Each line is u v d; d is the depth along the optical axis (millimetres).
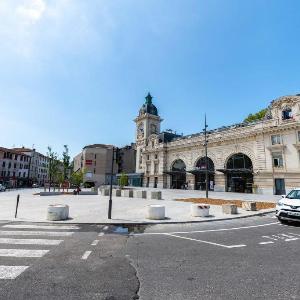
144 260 5680
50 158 39188
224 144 43375
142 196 24734
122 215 12656
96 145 81062
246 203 15422
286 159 34188
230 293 4012
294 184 32969
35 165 89625
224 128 45406
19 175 75188
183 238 8023
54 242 7211
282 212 10727
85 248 6621
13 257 5742
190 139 50938
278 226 10438
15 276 4613
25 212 13336
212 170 45000
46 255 5934
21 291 4004
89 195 29953
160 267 5215
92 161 76812
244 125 41625
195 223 11031
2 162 67625
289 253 6352
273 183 35156
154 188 55188
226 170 40562
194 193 35625
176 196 28578
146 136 65312
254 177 37688
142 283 4383
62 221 10656
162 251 6449
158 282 4430
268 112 39000
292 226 10438
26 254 5984
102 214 12953
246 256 6066
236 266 5320
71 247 6695
